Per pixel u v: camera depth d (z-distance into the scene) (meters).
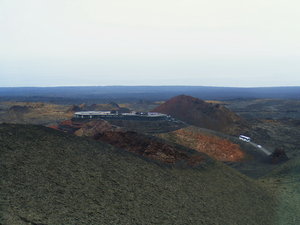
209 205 31.94
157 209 27.02
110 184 28.31
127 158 36.50
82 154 32.31
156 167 37.22
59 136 34.62
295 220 34.19
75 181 26.22
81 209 22.47
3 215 18.34
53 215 20.39
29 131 32.59
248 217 32.34
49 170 26.30
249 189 42.12
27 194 21.66
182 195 31.98
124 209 24.92
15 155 26.47
